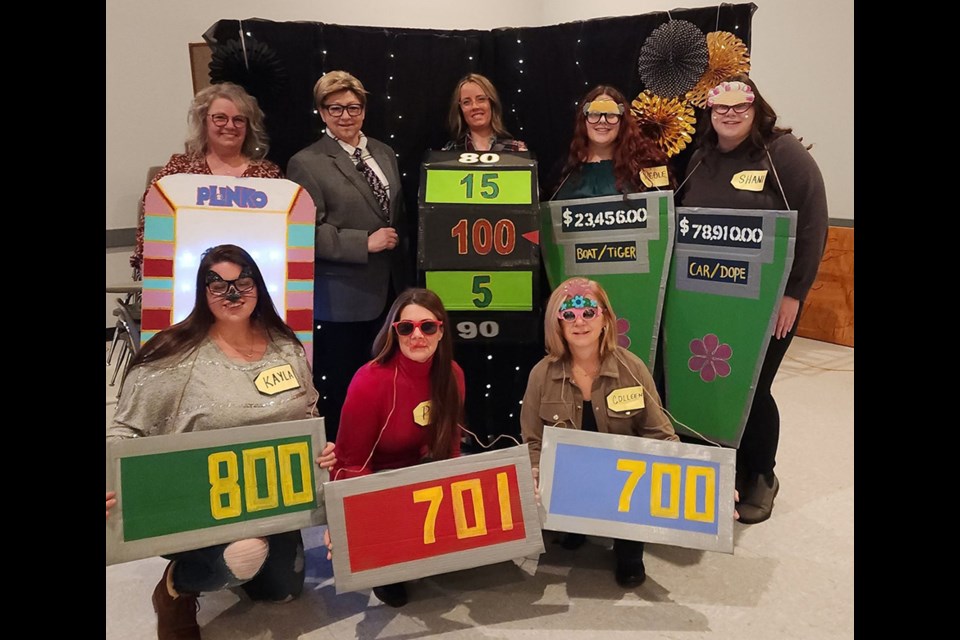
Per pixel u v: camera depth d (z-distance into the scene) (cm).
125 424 168
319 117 247
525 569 213
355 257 232
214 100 213
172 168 216
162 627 175
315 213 213
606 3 455
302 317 204
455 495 174
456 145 250
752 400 228
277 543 187
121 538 160
